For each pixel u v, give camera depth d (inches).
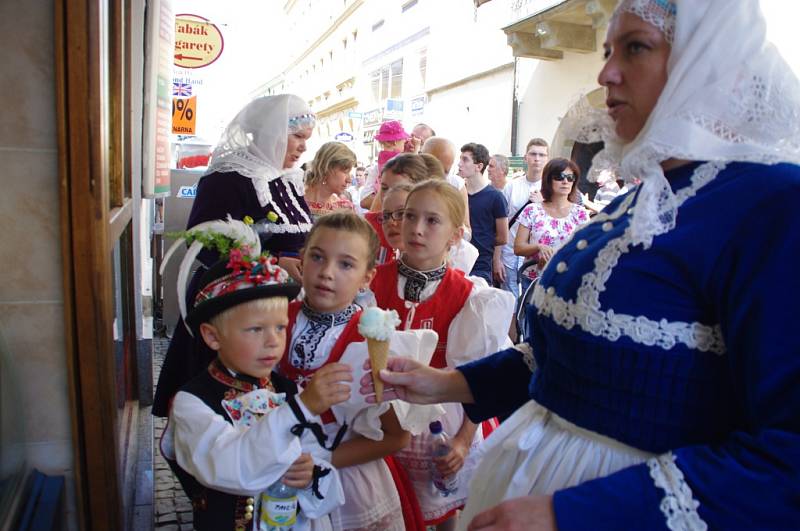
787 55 235.6
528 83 453.4
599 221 53.6
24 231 64.1
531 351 62.7
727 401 43.1
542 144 266.2
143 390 152.7
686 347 43.0
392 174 129.6
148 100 156.6
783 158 43.5
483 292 91.7
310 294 79.2
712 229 41.6
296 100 128.3
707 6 43.1
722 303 41.2
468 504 60.2
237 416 65.2
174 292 235.9
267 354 65.8
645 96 46.8
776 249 38.5
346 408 74.4
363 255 79.7
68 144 62.9
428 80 666.2
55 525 64.7
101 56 67.1
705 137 42.8
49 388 67.2
